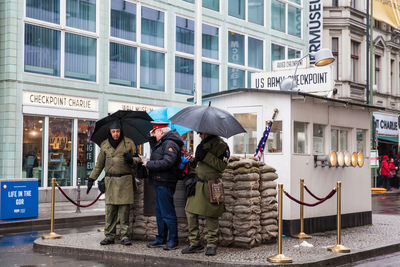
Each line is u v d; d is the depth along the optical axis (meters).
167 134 8.77
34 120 18.89
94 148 20.81
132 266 8.03
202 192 8.21
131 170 9.20
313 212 11.22
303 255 8.44
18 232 12.40
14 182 13.88
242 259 8.00
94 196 20.58
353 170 12.62
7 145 18.12
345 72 34.25
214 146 8.09
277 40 29.17
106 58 21.28
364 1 36.31
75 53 20.31
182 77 24.41
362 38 36.06
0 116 18.36
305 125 11.25
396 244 9.82
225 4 26.23
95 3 21.11
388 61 39.09
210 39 25.47
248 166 8.90
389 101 38.88
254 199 8.99
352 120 12.76
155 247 9.02
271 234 9.43
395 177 32.09
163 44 23.61
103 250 8.77
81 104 20.28
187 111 8.37
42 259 8.59
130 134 9.59
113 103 21.45
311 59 31.30
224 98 11.77
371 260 8.83
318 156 11.33
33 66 18.97
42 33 19.28
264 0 28.53
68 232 12.41
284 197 10.64
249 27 27.47
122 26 21.98
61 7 19.92
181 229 9.38
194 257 8.14
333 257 8.28
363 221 12.87
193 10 24.89
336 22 34.06
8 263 8.23
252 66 27.69
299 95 10.66
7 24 18.39
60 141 19.66
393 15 34.62
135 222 9.85
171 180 8.75
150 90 22.91
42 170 19.03
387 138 37.38
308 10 31.47
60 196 19.44
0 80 18.42
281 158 10.71
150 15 23.06
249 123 11.39
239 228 8.91
